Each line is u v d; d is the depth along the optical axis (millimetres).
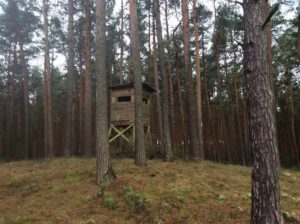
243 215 7734
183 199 8586
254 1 6004
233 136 27781
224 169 14211
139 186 9570
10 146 32531
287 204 8750
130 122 16719
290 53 26312
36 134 37312
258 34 5883
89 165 13820
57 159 17859
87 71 20766
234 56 26453
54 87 39250
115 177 10148
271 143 5508
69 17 19891
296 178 13312
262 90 5684
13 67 31109
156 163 13703
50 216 7797
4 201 9586
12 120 32875
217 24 24500
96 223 7336
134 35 12672
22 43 28312
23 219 7684
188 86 16844
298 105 28531
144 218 7672
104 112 10289
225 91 31422
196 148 16250
